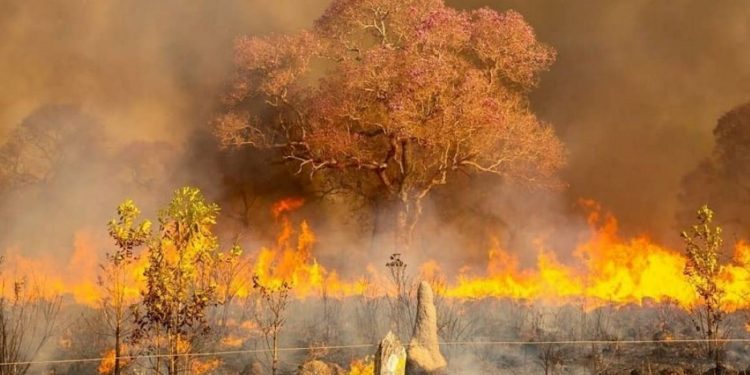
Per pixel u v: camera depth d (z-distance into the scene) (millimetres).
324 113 28141
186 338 13539
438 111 26844
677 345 15320
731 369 13305
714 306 17109
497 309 19031
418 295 11086
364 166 28781
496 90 29297
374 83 27219
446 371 10859
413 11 28609
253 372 13875
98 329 15641
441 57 27281
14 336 13719
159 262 12977
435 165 29469
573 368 14344
